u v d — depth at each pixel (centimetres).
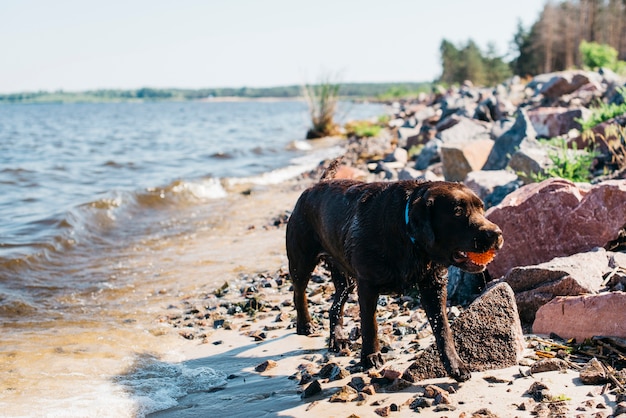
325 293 820
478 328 518
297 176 2027
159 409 531
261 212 1465
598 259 614
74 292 918
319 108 3512
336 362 585
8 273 999
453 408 450
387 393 496
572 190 673
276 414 486
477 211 477
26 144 3550
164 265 1054
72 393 559
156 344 696
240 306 807
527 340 548
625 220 654
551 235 676
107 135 4472
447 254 481
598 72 2409
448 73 11888
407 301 716
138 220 1451
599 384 459
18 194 1705
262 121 6462
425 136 2064
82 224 1329
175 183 1731
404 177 1382
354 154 2223
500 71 11569
